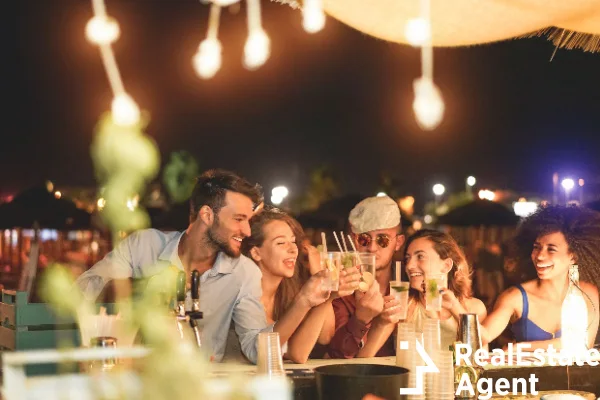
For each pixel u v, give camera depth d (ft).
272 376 7.30
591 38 11.33
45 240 43.11
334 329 11.53
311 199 88.84
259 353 7.52
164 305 7.52
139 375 3.92
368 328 10.70
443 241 11.34
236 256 10.54
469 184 64.90
